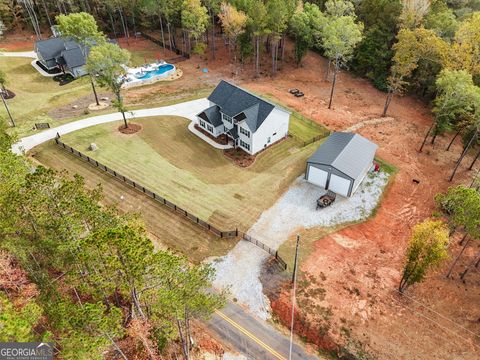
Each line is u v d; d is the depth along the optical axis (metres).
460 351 30.83
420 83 70.25
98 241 21.19
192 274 23.50
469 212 34.06
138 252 21.42
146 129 57.69
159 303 22.58
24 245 25.89
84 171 48.34
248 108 51.28
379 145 56.31
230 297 34.38
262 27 69.31
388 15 72.06
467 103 49.22
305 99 68.69
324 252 38.91
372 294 34.94
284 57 83.38
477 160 54.78
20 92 68.44
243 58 79.19
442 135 59.81
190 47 87.56
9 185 26.59
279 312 33.34
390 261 38.41
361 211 44.38
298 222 42.38
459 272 37.59
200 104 64.94
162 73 76.94
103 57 50.12
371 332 31.86
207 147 54.16
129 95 68.50
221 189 46.56
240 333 31.69
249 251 38.62
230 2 76.12
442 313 33.62
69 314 21.61
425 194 47.62
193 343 30.00
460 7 87.31
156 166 49.91
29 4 91.31
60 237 25.56
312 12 74.12
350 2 76.44
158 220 41.75
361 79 77.81
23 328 17.89
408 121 63.53
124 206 43.31
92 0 93.25
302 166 50.81
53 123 58.78
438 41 59.97
